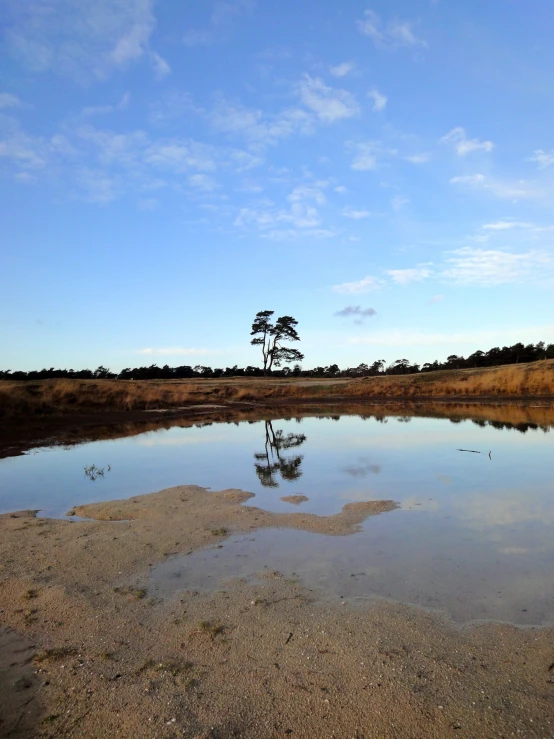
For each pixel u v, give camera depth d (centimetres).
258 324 7100
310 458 1272
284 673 379
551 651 396
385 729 321
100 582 544
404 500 845
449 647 405
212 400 3609
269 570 565
